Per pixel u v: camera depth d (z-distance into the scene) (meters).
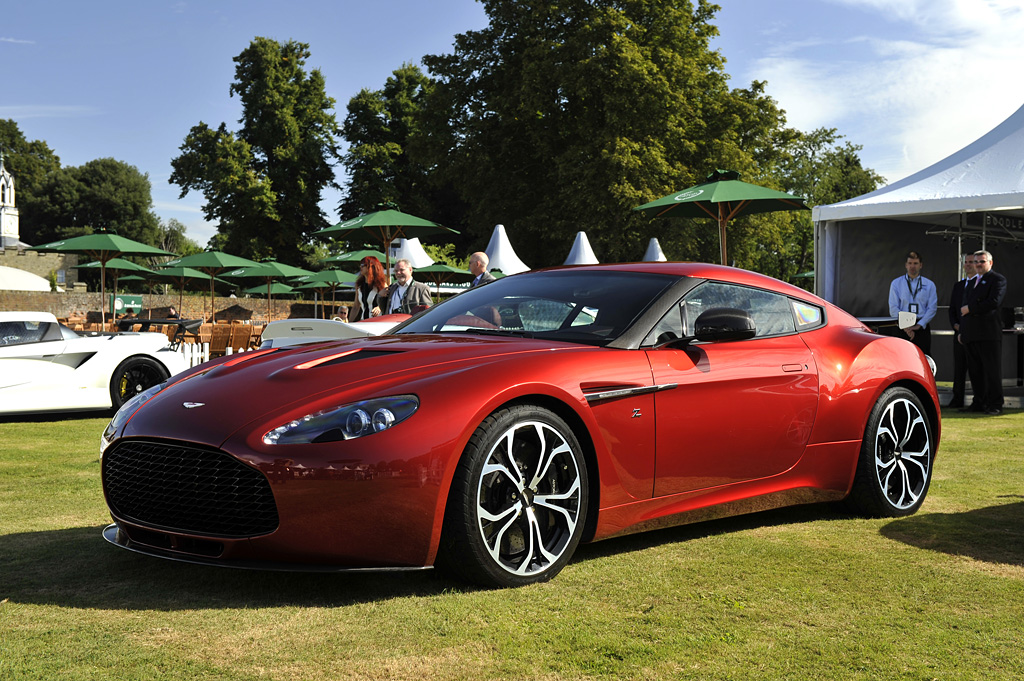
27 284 24.14
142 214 75.19
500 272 15.94
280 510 2.48
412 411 2.59
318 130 47.59
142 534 2.82
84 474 4.88
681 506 3.23
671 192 27.42
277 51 46.97
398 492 2.52
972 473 4.98
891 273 12.71
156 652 2.14
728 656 2.16
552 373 2.86
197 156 45.09
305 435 2.54
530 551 2.76
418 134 33.41
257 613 2.45
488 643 2.23
